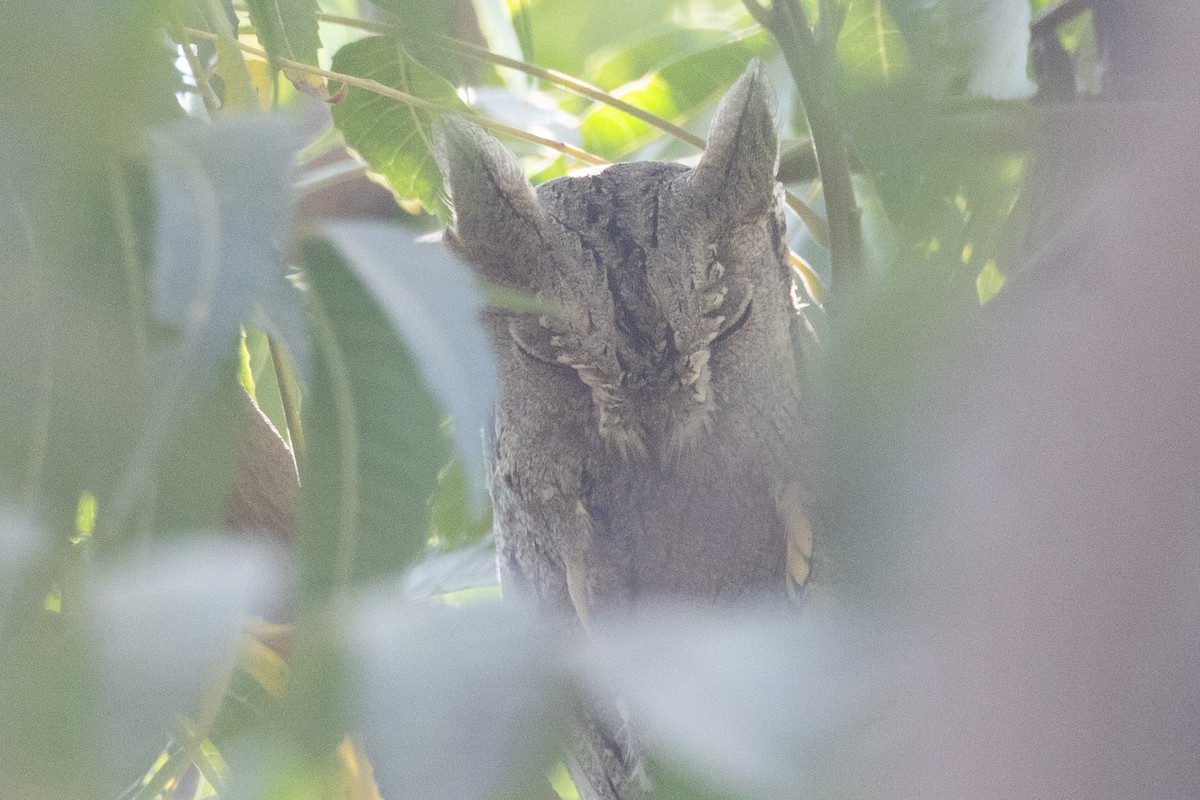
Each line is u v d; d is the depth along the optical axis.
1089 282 2.10
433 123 5.61
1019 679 1.57
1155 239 1.67
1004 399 1.90
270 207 2.37
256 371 6.02
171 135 2.45
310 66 5.37
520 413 5.45
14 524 2.48
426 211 6.31
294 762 2.12
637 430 5.18
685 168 5.38
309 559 3.04
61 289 2.60
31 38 1.81
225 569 2.03
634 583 5.42
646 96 7.16
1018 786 1.53
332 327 3.12
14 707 1.88
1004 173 3.61
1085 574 1.59
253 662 3.77
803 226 6.98
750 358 5.22
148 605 1.94
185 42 4.41
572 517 5.46
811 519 5.20
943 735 1.61
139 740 1.85
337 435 3.10
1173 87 1.75
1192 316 1.62
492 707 1.90
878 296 2.37
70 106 1.85
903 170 3.26
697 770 1.76
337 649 2.11
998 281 4.63
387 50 5.78
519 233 5.01
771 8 4.51
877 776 1.68
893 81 3.22
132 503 2.62
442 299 2.37
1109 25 4.23
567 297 5.00
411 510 3.09
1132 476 1.60
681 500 5.29
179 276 2.25
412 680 1.92
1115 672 1.53
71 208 2.51
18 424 2.57
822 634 1.95
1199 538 1.57
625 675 1.96
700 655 1.92
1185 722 1.51
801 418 5.38
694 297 4.96
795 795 1.70
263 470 4.38
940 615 1.77
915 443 2.16
